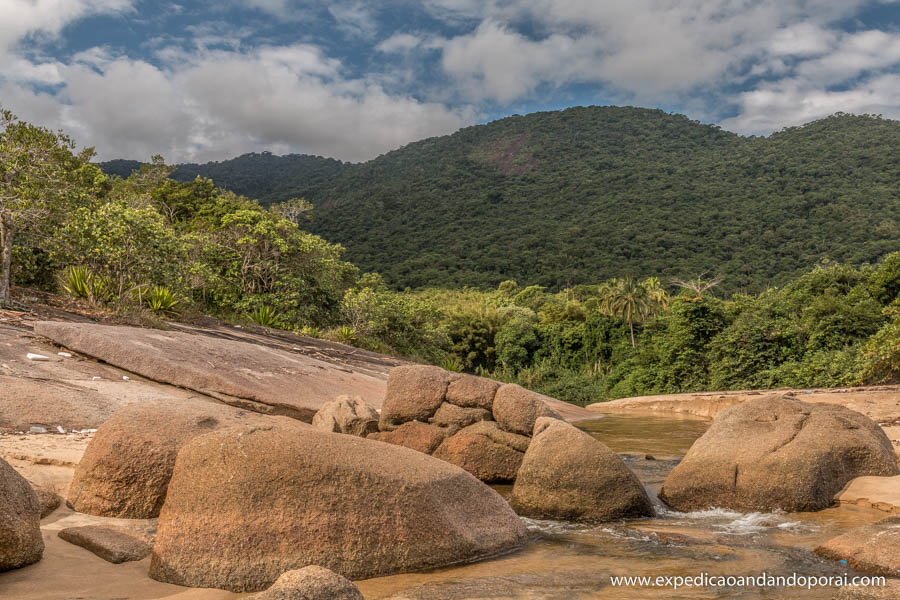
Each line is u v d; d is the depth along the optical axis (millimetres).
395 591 4332
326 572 3721
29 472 6320
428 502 4977
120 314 15984
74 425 8523
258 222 30031
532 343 77312
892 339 23406
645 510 7074
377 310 34500
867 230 114188
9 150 15609
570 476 7004
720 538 5906
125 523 5523
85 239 17172
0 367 9672
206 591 4348
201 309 24406
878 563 4773
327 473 4766
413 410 9680
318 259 31875
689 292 74625
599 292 86000
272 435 4961
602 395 55938
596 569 4879
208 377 11617
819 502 7152
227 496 4656
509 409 9203
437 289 109375
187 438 6070
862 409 17281
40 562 4570
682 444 13141
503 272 127188
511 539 5504
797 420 8102
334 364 18109
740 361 38875
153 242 18000
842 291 43312
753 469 7441
